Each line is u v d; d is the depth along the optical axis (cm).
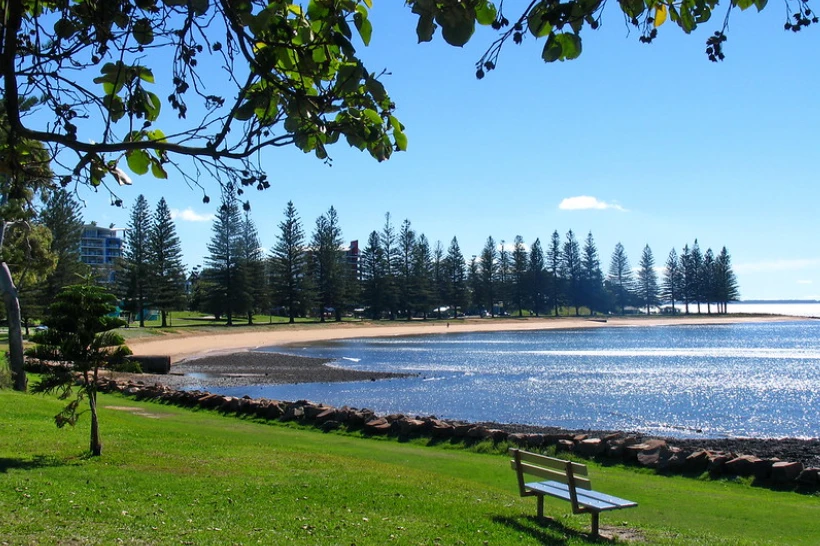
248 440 1293
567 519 750
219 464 986
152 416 1667
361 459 1131
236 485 839
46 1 284
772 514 834
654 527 745
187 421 1605
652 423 1998
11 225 1897
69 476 852
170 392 2083
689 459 1147
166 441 1179
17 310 1995
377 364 4081
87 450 1045
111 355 1041
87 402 1727
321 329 8238
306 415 1698
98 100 275
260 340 6397
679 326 10956
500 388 2853
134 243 6425
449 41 213
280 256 8238
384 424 1548
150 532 616
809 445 1556
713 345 6166
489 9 219
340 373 3503
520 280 11144
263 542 594
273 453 1119
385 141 259
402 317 10412
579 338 7475
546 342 6675
